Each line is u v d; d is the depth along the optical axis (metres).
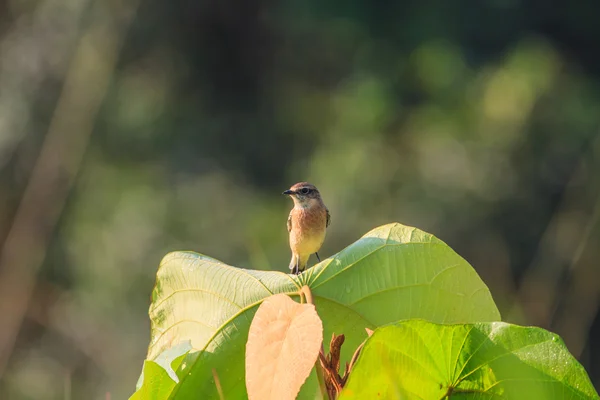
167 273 3.61
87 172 16.89
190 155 17.80
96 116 17.09
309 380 3.41
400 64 17.86
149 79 18.03
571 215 16.38
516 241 16.41
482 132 16.80
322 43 18.47
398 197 16.45
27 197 16.39
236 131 18.42
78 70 17.11
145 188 16.88
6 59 17.05
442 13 17.94
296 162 18.02
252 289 3.46
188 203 16.94
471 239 16.22
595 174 16.55
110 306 15.88
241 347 3.42
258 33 18.80
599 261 16.19
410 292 3.47
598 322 16.88
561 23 18.12
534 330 3.05
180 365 3.43
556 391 3.00
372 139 17.03
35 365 15.56
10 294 15.75
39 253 16.14
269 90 18.81
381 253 3.49
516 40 17.94
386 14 18.25
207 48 18.56
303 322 2.92
